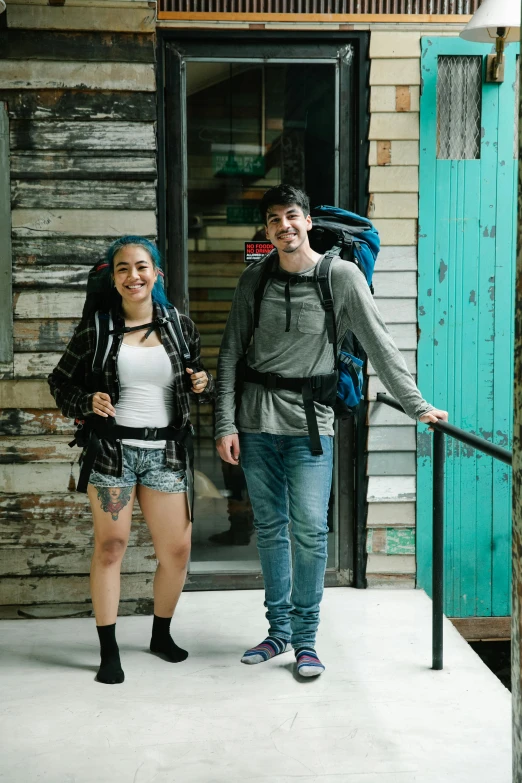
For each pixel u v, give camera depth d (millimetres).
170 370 2902
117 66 3490
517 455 1568
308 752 2494
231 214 3785
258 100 3727
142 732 2602
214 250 3801
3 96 3471
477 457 3850
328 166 3777
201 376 2904
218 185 3768
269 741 2553
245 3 3602
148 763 2428
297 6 3621
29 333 3553
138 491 3006
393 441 3809
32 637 3406
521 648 1560
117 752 2486
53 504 3604
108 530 2896
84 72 3477
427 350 3801
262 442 3025
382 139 3699
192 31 3619
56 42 3457
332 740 2564
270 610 3201
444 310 3791
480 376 3832
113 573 2965
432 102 3682
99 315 2898
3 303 3535
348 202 3785
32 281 3531
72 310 3555
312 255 2957
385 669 3068
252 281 3039
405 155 3711
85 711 2732
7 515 3594
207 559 3990
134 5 3457
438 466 2971
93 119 3504
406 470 3828
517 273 1570
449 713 2742
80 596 3643
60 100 3484
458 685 2945
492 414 3852
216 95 3715
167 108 3688
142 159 3535
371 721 2684
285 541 3145
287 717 2703
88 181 3527
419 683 2957
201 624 3492
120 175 3529
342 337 2965
